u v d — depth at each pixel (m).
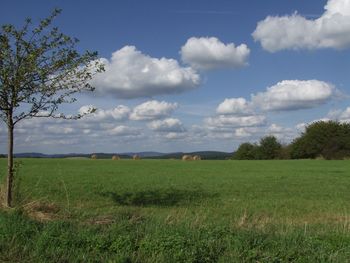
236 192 29.38
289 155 127.31
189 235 11.33
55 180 35.56
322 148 117.69
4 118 15.23
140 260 10.20
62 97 15.47
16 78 14.54
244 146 135.50
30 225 12.00
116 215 14.63
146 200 24.36
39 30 14.84
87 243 10.88
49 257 10.22
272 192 29.70
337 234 12.56
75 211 15.54
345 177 44.41
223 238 11.45
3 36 14.41
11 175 15.12
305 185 35.16
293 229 13.27
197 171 53.91
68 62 15.12
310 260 10.40
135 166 65.38
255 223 14.72
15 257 10.18
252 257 10.30
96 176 41.91
